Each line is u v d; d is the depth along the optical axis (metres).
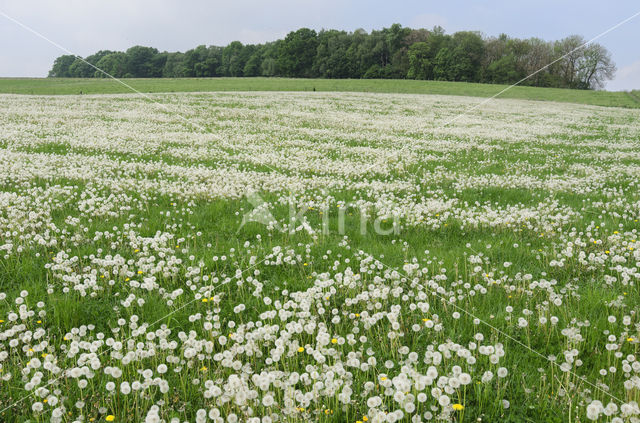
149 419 2.72
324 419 3.09
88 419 3.07
